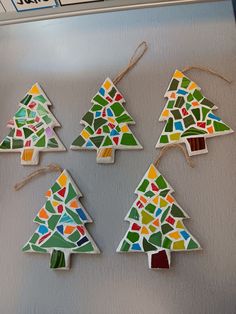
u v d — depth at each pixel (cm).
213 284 25
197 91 30
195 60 32
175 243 26
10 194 29
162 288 25
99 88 32
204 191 28
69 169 30
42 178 30
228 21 33
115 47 33
